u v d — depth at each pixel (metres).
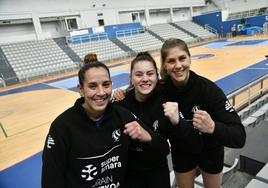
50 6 16.02
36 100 7.53
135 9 20.23
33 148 4.10
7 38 14.93
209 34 22.08
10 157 3.86
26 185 3.05
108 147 1.23
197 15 24.31
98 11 18.12
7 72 11.89
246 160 2.40
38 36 15.73
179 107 1.58
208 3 25.59
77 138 1.16
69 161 1.18
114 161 1.27
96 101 1.18
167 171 1.55
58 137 1.14
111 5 18.75
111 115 1.27
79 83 1.22
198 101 1.52
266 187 1.93
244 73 7.64
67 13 16.78
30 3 15.23
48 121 5.43
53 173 1.12
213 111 1.49
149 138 1.31
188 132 1.34
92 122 1.21
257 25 20.41
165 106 1.31
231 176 2.42
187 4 23.59
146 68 1.39
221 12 21.70
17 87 10.51
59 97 7.62
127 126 1.25
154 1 21.27
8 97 8.45
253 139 2.67
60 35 17.02
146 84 1.41
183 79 1.45
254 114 4.12
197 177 2.34
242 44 15.16
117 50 16.19
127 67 12.03
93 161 1.19
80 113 1.20
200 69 9.12
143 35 19.00
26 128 5.12
